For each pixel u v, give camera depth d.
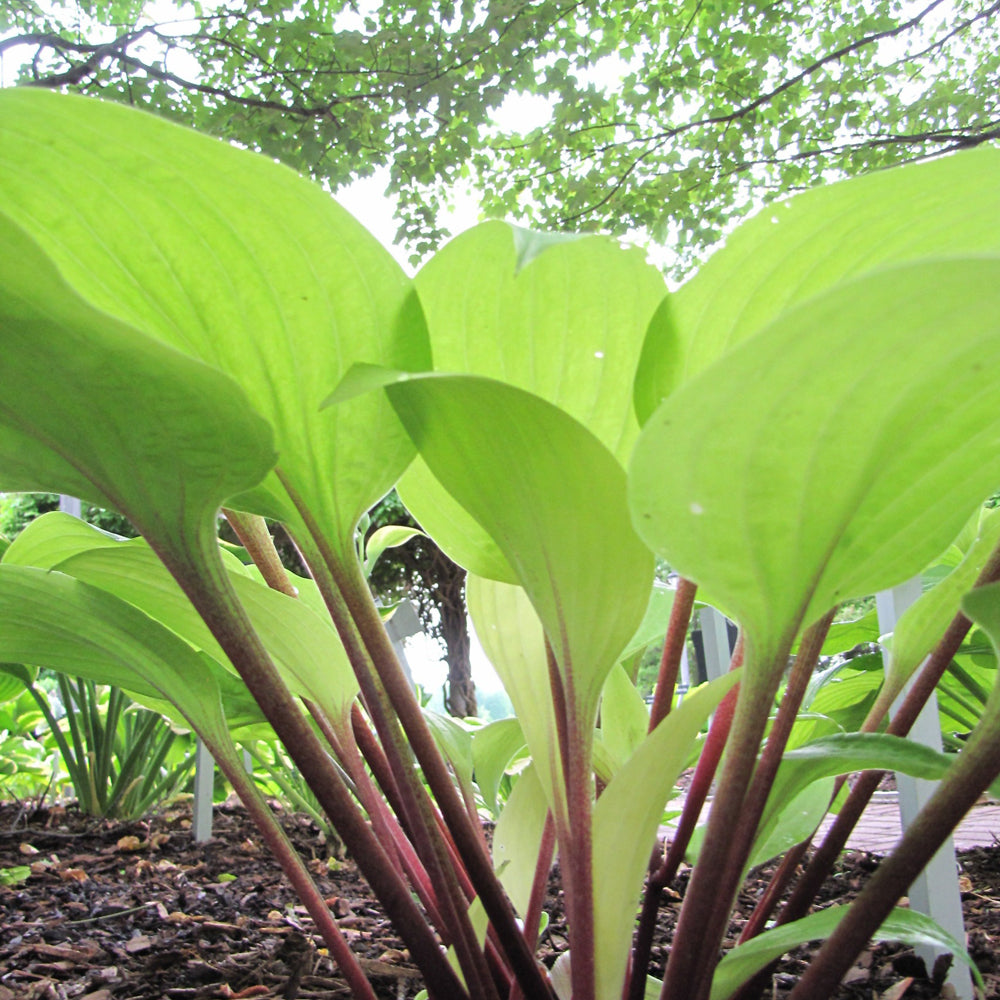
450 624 7.10
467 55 4.61
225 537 4.57
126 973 0.96
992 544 0.61
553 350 0.49
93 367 0.39
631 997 0.62
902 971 0.86
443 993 0.51
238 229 0.42
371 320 0.45
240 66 4.65
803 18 4.97
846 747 0.53
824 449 0.35
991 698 0.45
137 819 2.23
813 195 0.43
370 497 0.50
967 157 0.41
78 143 0.39
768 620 0.42
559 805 0.56
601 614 0.46
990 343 0.32
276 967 0.97
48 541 0.78
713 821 0.46
